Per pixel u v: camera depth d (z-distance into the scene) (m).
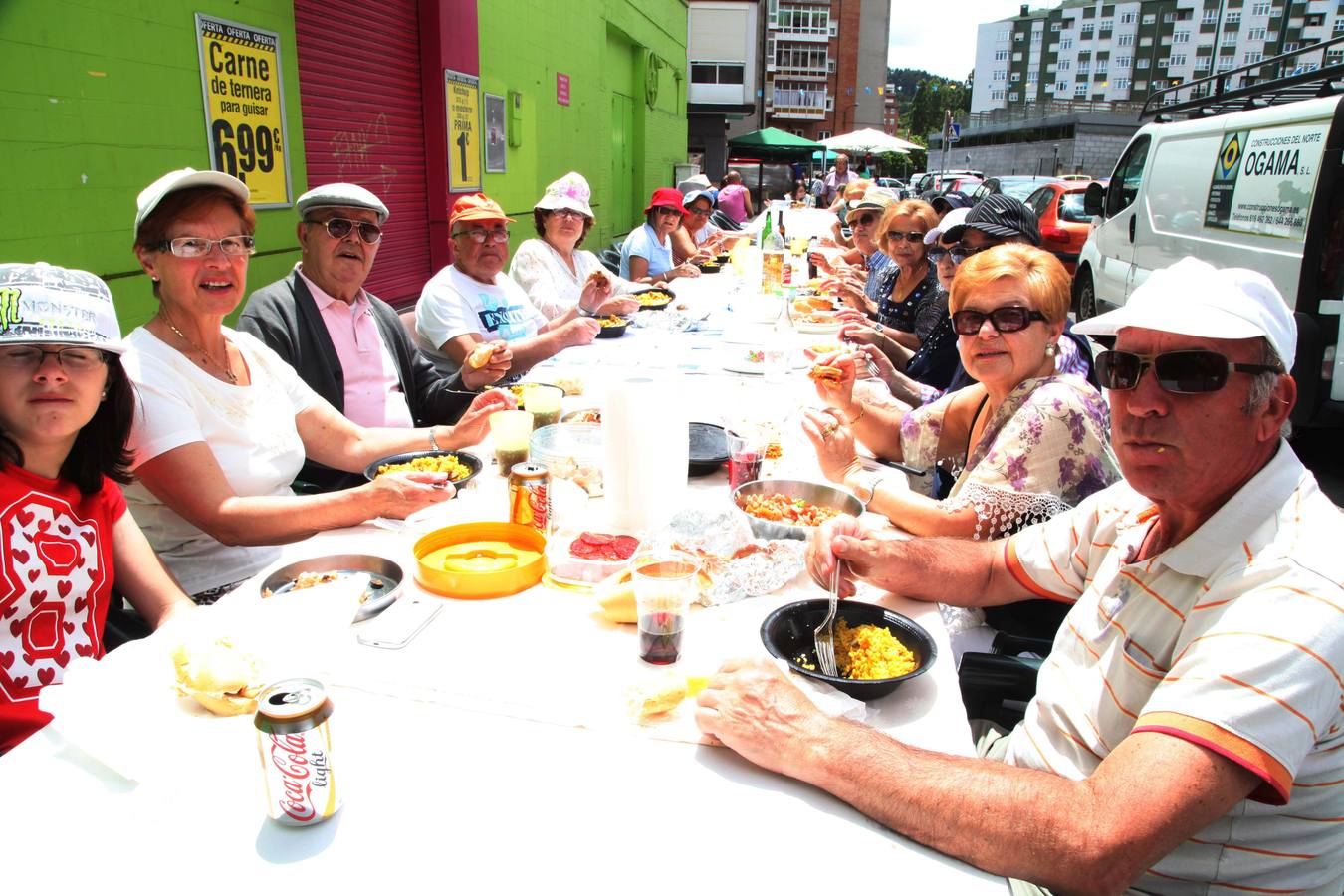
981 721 1.86
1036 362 2.11
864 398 2.77
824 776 1.09
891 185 31.33
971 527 1.93
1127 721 1.26
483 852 0.99
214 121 4.15
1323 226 4.64
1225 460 1.15
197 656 1.24
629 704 1.25
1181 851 1.15
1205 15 87.00
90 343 1.53
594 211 12.76
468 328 4.03
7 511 1.56
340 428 2.58
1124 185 7.98
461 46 7.20
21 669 1.58
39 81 3.13
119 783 1.11
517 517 1.82
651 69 16.11
